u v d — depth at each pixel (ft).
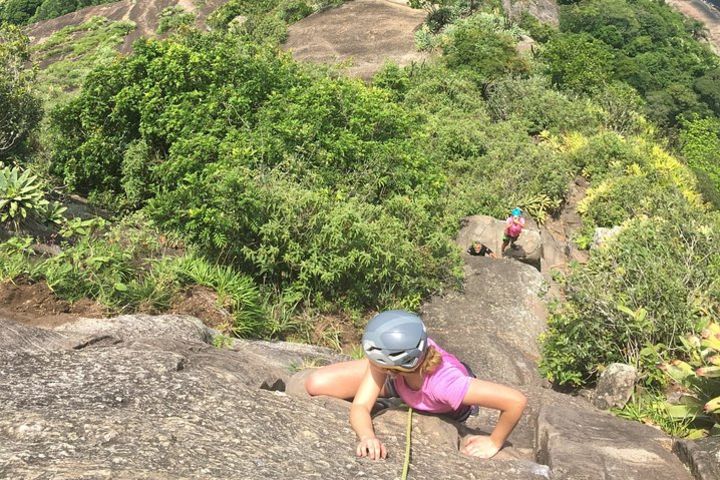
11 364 12.48
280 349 22.16
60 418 10.03
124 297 21.75
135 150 41.83
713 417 17.02
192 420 10.64
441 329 32.17
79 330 17.30
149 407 11.00
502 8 237.04
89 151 43.45
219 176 31.32
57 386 11.53
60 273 20.81
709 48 411.13
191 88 43.83
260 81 44.68
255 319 24.80
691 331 25.54
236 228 29.14
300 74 48.57
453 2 143.13
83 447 9.25
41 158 45.42
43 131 48.49
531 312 34.94
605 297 27.07
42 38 273.33
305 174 38.04
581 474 11.57
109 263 23.22
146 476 8.46
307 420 11.51
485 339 30.81
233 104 41.91
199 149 37.65
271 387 14.28
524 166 63.57
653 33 353.31
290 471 9.52
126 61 46.70
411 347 10.66
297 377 14.49
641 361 24.77
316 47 143.54
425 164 43.80
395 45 135.95
